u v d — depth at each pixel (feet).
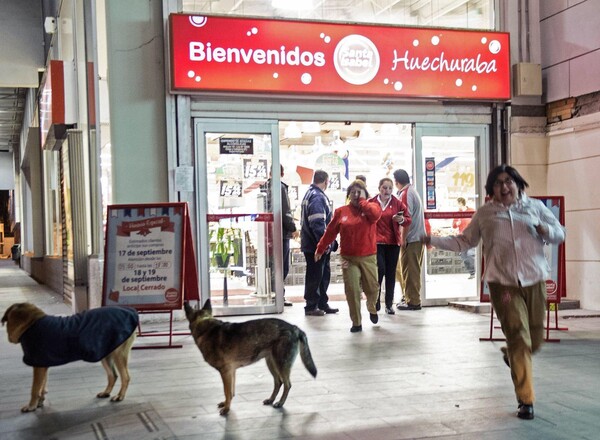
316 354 22.45
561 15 33.45
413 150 33.86
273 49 30.86
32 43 62.54
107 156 31.50
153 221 25.48
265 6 31.42
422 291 33.50
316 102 32.27
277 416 15.56
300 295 38.58
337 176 42.39
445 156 34.27
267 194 31.83
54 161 53.57
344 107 32.63
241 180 31.48
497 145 34.53
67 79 39.60
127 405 16.80
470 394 17.25
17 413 16.26
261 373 20.22
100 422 15.37
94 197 32.96
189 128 30.60
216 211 31.19
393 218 30.45
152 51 30.17
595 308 31.78
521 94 34.01
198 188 30.76
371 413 15.69
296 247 42.80
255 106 31.45
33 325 16.10
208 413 15.92
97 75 31.68
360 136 42.16
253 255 31.63
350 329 27.14
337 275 44.16
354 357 21.90
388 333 26.27
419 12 33.47
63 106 39.37
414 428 14.51
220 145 31.22
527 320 15.56
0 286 63.16
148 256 25.29
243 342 15.79
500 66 33.91
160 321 29.91
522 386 15.08
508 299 15.52
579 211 32.63
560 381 18.39
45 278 62.49
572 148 33.01
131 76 29.96
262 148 31.76
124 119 29.89
